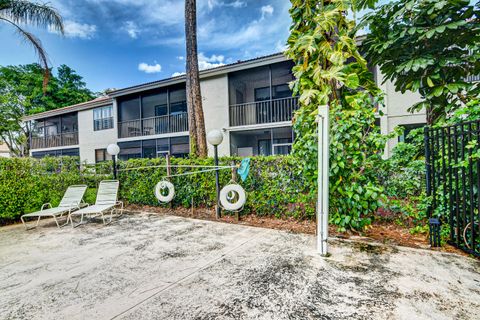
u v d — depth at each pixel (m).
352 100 3.35
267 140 12.30
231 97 10.85
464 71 3.32
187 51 5.64
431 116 3.75
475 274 2.09
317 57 3.61
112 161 5.85
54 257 2.77
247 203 4.21
